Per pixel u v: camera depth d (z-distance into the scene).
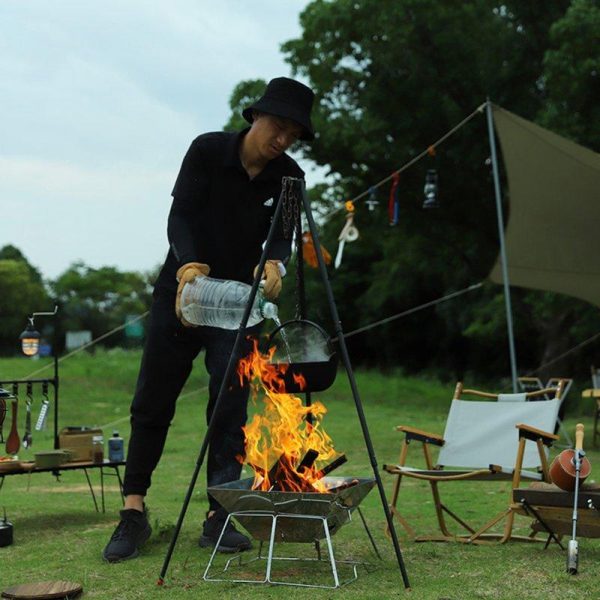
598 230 10.38
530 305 21.17
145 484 4.23
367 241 23.88
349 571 3.73
